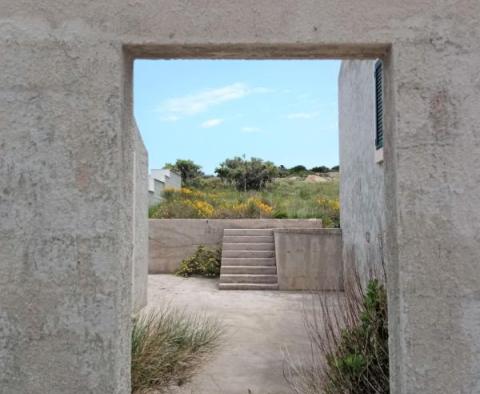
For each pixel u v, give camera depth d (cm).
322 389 316
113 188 201
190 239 1145
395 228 205
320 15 205
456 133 201
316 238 923
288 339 536
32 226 202
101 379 196
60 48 206
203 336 461
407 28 204
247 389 371
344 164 874
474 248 198
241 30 205
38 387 196
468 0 204
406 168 201
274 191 2323
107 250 200
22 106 205
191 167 2902
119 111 204
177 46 209
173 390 368
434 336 195
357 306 359
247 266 998
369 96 654
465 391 193
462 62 203
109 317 198
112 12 206
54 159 203
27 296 200
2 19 207
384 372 297
